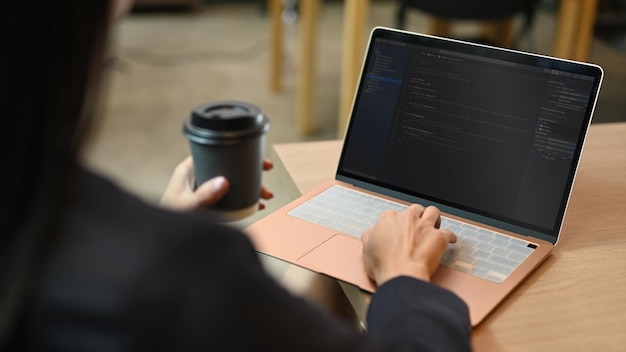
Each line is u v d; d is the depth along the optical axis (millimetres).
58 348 434
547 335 777
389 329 660
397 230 853
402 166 1074
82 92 446
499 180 1003
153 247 443
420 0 2906
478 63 1032
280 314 467
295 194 1125
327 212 1022
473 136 1028
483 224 999
